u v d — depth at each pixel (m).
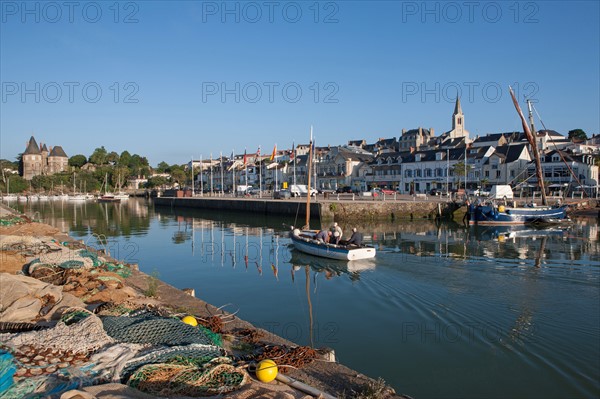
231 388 6.20
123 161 155.12
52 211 68.50
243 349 8.24
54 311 9.30
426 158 83.75
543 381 8.36
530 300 13.56
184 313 9.68
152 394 5.84
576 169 68.25
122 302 9.88
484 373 8.77
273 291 16.41
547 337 10.47
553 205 44.00
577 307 12.80
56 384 5.79
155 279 13.39
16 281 10.07
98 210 71.56
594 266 19.44
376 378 8.74
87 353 6.86
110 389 5.52
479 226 40.56
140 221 50.53
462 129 118.38
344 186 88.00
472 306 13.06
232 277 19.22
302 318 12.86
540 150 76.00
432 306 13.19
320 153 108.12
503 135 90.56
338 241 23.22
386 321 12.10
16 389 5.53
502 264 19.92
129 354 6.71
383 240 30.33
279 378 6.91
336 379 7.05
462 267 19.19
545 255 23.02
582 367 8.88
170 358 6.60
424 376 8.78
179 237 34.91
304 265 21.53
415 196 64.44
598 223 41.47
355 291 15.45
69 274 12.52
